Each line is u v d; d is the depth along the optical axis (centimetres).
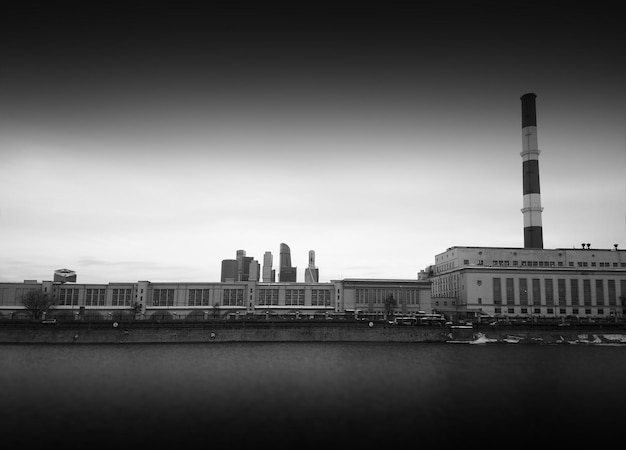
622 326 14025
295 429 5538
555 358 10344
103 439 5216
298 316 15938
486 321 15712
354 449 4997
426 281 18150
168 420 5825
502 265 19762
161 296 17288
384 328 13338
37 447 5000
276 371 8612
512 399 6831
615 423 5834
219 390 7212
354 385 7562
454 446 5100
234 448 4997
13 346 11750
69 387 7381
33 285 16750
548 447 5112
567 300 18375
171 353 10706
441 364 9450
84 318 15162
